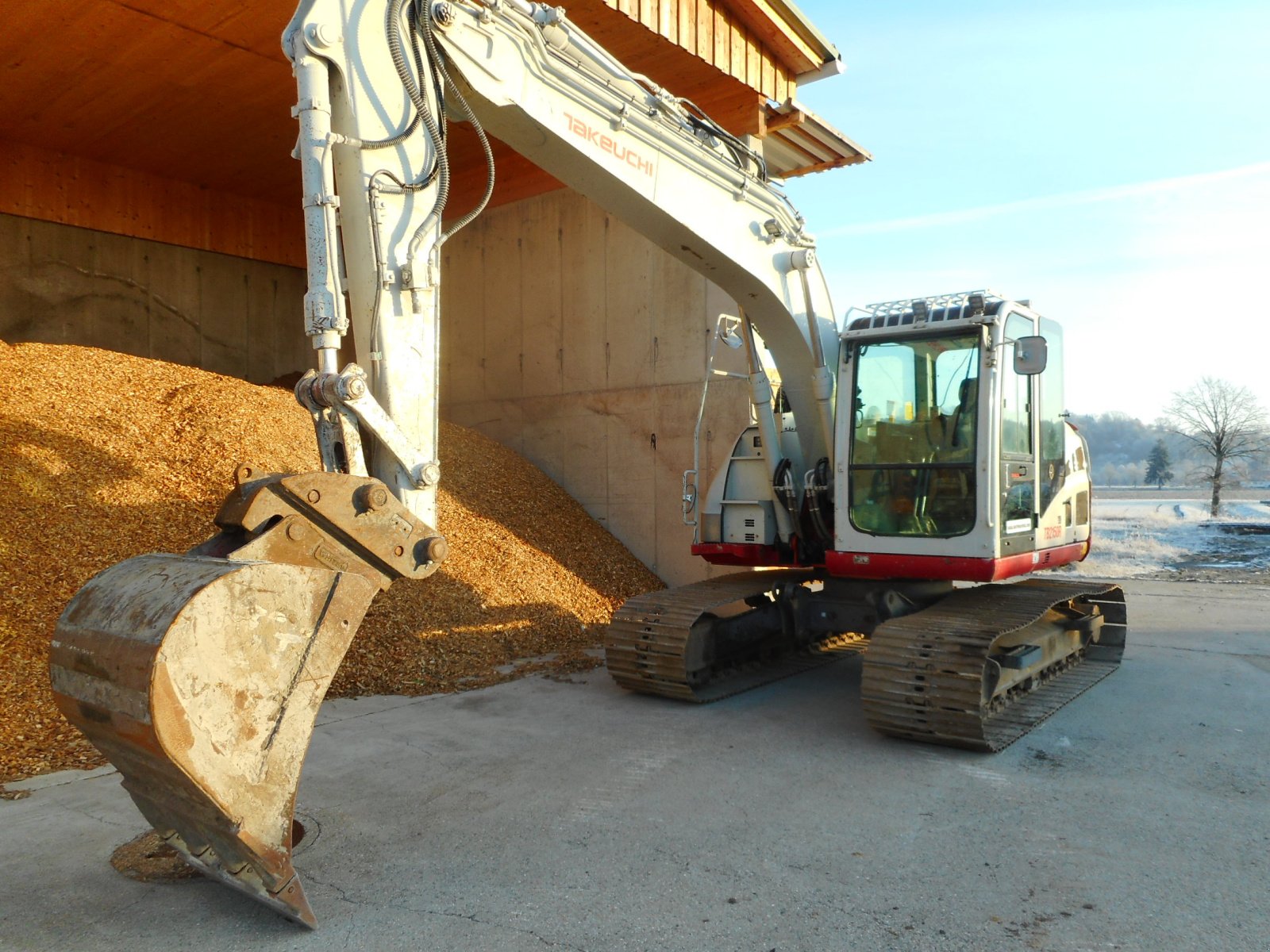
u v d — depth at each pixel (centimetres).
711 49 916
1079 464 740
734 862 359
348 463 348
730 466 718
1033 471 623
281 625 293
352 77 371
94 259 1265
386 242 376
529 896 331
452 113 436
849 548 612
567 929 307
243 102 1048
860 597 683
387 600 730
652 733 541
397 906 324
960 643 507
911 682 505
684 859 362
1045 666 641
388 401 372
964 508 580
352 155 372
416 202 388
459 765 480
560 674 692
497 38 425
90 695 283
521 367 1168
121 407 832
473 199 1230
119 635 279
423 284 384
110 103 1050
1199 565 1456
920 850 370
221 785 280
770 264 611
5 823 396
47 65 947
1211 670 717
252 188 1396
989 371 566
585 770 472
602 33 848
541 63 450
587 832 390
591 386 1095
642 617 622
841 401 621
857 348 621
